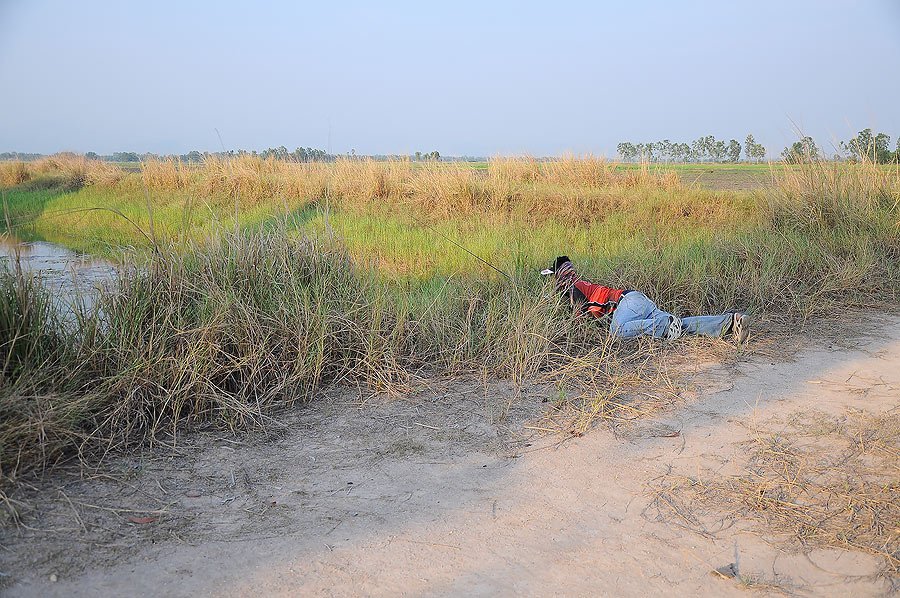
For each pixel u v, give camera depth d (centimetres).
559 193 1395
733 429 476
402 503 379
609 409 511
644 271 816
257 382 511
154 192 1884
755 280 822
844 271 874
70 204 1827
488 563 324
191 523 354
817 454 433
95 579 305
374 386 549
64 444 404
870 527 349
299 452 439
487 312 646
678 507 375
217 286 546
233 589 302
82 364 455
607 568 321
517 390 545
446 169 1463
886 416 489
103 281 521
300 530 350
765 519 361
